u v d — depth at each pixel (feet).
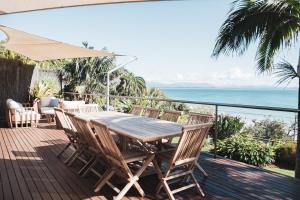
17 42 18.43
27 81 32.91
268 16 15.33
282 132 21.27
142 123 12.85
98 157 12.41
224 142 20.24
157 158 11.00
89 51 21.62
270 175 12.83
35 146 18.08
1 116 29.53
